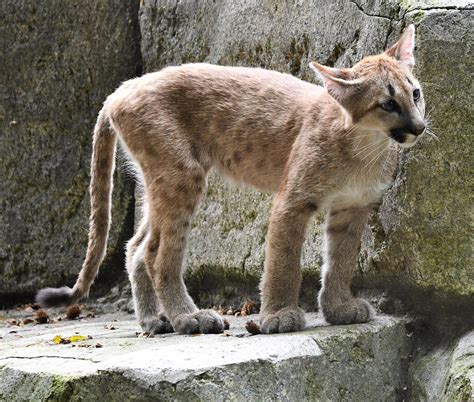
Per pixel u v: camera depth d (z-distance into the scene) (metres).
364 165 8.59
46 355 8.20
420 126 8.05
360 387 8.33
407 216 8.69
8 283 12.79
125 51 12.56
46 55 12.62
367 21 9.39
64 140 12.64
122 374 7.20
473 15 8.56
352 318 8.83
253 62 10.96
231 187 11.02
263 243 10.47
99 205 10.17
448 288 8.60
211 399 7.10
